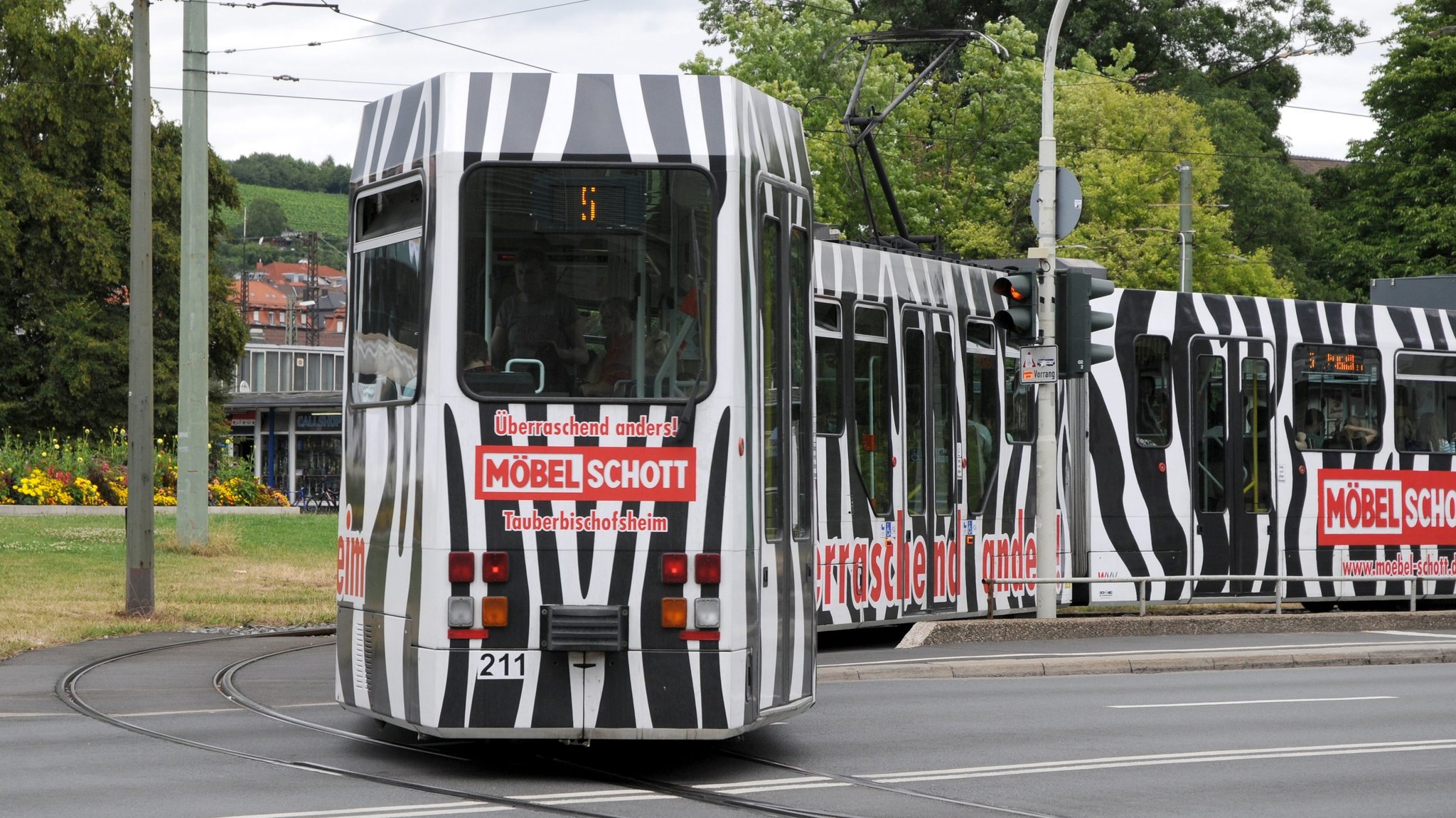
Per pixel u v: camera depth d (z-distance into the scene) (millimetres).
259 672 19906
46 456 45312
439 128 12680
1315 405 28859
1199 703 17953
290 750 14023
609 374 12406
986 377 25344
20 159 64750
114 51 66000
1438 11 77688
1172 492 27250
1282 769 13656
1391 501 29438
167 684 18672
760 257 12812
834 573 21984
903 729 15781
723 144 12539
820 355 21953
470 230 12492
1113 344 26984
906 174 64625
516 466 12320
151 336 26141
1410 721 16578
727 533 12305
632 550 12250
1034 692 18938
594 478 12297
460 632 12219
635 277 12453
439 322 12461
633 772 13133
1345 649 22906
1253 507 28031
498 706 12195
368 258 13695
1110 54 84688
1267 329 28469
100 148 66875
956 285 24953
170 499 45844
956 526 24391
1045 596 25125
